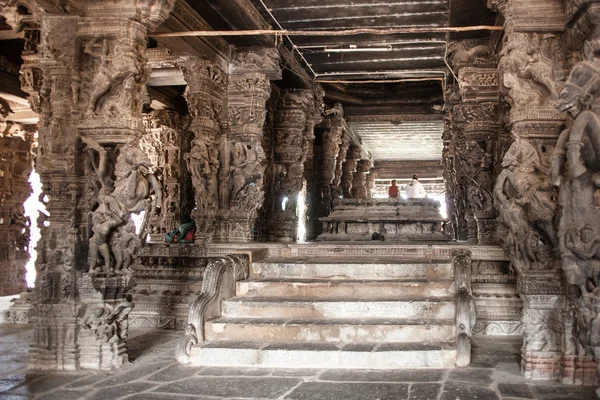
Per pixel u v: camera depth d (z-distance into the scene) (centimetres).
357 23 968
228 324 611
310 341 595
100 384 509
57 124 587
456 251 740
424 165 3062
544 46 529
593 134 401
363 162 2697
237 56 963
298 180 1316
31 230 1559
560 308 501
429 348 554
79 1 584
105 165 578
